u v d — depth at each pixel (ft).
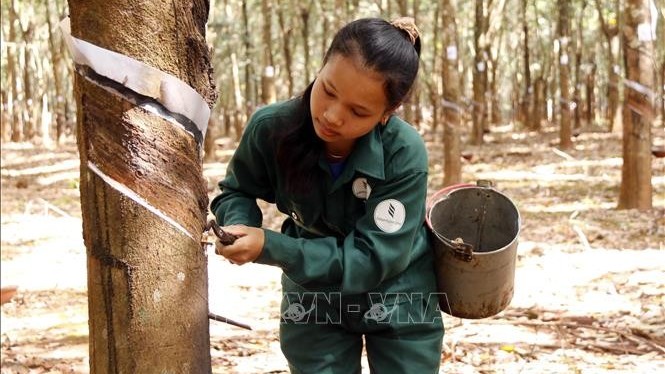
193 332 6.16
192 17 6.10
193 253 6.14
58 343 17.71
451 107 39.50
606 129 86.02
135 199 5.85
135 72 5.79
